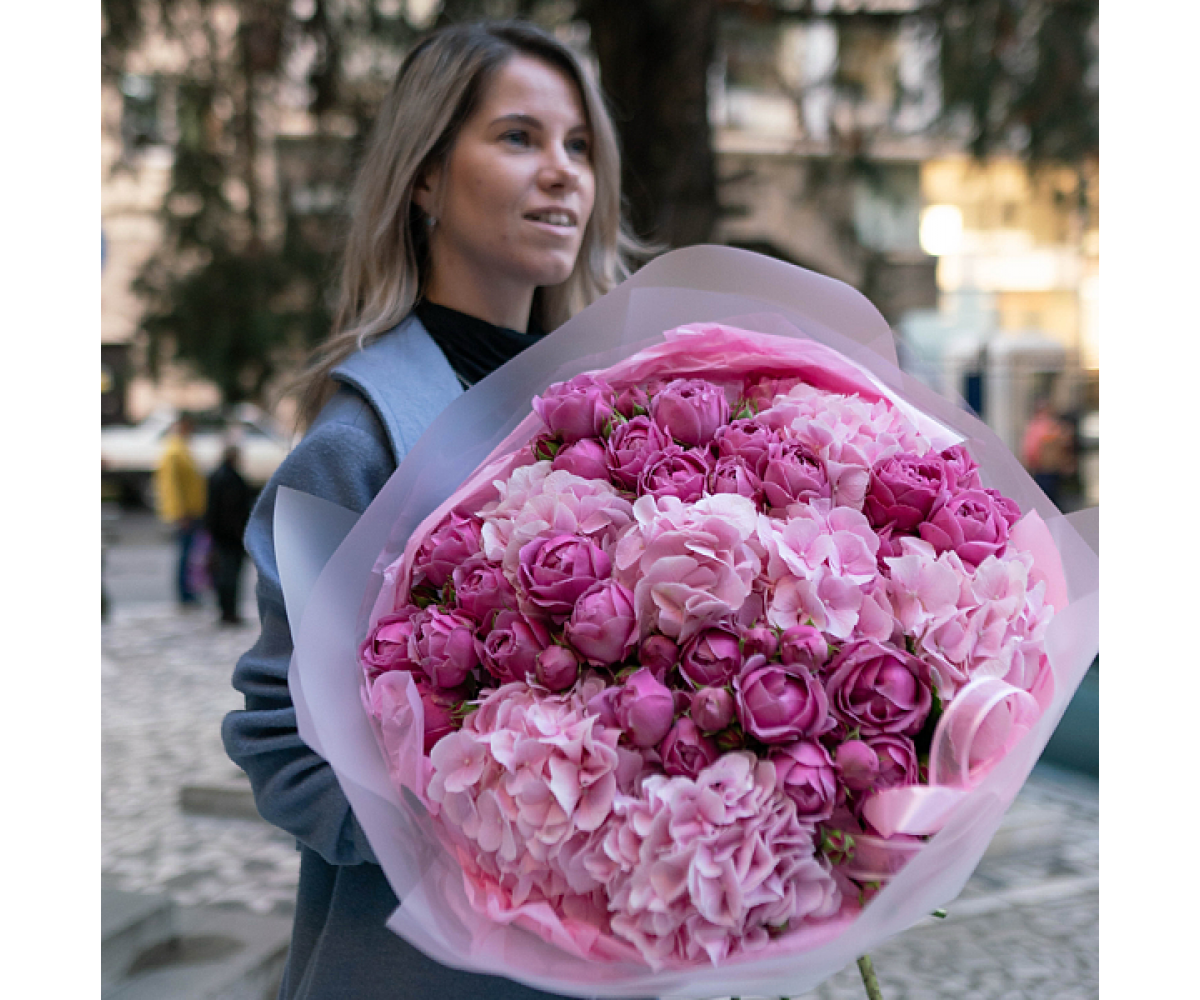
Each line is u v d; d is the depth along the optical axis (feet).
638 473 2.99
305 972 3.47
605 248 4.74
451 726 2.85
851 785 2.57
